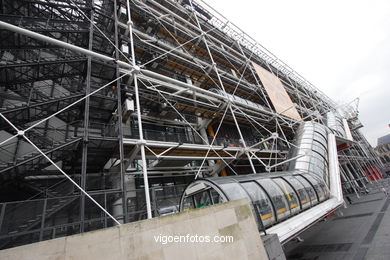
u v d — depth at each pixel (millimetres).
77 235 2648
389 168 62094
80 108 9047
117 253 2809
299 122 19953
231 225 4203
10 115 6953
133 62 9242
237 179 7301
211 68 16438
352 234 10633
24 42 8672
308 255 9078
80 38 10297
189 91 13453
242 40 24531
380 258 7035
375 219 12492
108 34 11297
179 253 3320
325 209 9203
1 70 7863
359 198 23391
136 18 14703
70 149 7660
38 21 8531
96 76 10008
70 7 10039
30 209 5586
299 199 8344
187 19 18781
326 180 13203
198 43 17578
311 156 14289
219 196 6750
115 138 7668
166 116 15547
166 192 10039
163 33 16859
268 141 22734
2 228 5102
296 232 6305
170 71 16688
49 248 2441
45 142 7672
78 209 6957
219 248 3793
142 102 13133
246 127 22484
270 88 18328
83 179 6223
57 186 7867
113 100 8586
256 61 25062
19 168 6660
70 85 11195
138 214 8539
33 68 8711
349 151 31391
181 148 11391
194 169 15891
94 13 10867
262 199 6781
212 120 17953
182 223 3572
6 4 8992
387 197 19266
